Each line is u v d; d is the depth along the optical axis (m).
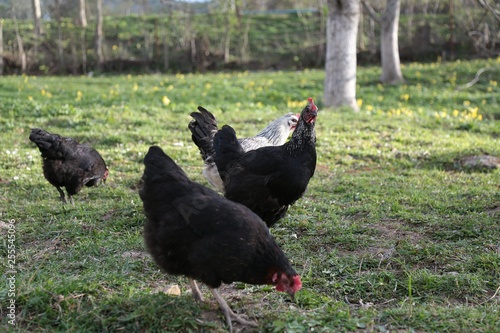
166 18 38.62
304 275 5.34
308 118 5.71
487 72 23.94
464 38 31.52
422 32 31.30
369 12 23.11
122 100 16.91
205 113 6.88
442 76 23.97
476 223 6.47
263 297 4.89
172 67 32.62
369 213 7.08
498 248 5.82
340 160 10.43
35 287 4.66
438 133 12.72
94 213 7.07
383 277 5.27
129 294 4.67
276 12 41.56
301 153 5.75
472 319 4.36
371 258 5.66
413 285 5.08
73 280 4.82
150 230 4.42
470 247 5.85
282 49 34.25
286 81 23.64
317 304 4.73
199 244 4.17
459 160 10.20
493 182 8.69
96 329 4.21
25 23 37.59
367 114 14.98
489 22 22.95
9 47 33.56
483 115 17.47
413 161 10.28
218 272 4.21
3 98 16.64
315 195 8.12
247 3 42.47
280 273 4.12
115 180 8.98
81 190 8.33
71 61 32.38
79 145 7.90
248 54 33.62
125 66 32.25
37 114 13.84
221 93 19.72
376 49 32.25
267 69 32.12
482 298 4.90
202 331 4.23
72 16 42.00
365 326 4.30
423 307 4.64
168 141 11.48
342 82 16.33
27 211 7.21
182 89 20.64
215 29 36.12
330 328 4.22
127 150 10.66
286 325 4.23
